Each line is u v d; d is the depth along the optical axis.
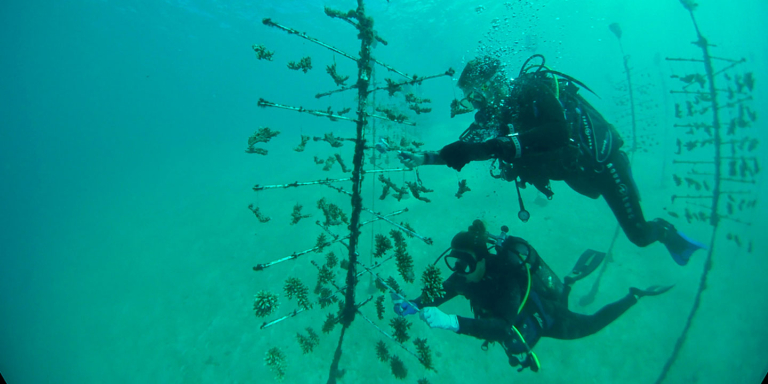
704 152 14.08
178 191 18.86
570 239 8.16
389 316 6.39
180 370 6.54
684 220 9.38
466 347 5.87
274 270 8.55
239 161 23.16
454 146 1.67
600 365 5.46
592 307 6.50
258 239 10.37
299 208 2.72
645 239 3.52
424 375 5.47
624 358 5.52
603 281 6.97
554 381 5.32
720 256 7.65
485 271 3.00
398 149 1.99
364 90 2.26
